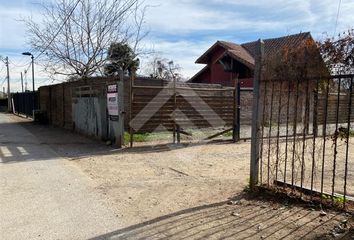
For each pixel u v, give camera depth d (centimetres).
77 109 1422
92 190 570
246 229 396
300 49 605
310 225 400
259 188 528
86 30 1819
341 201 460
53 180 637
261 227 400
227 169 732
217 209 467
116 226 414
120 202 506
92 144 1109
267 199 500
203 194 541
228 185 591
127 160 838
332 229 385
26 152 955
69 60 1844
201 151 969
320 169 716
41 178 651
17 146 1065
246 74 2366
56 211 467
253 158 536
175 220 430
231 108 1512
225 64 2433
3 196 534
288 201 482
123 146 1044
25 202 505
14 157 876
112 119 1081
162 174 689
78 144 1111
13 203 500
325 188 557
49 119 1931
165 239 375
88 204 497
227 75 2627
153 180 638
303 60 576
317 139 1080
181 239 374
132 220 433
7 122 2092
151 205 491
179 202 503
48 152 956
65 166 765
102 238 382
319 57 536
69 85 1545
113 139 1096
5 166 763
